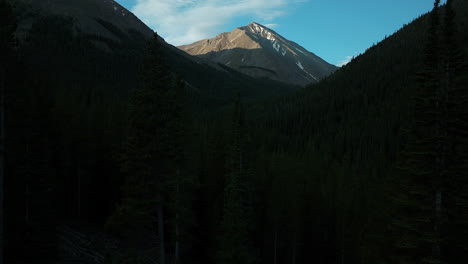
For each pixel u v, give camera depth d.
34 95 26.75
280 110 174.75
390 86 160.25
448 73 11.77
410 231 12.61
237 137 26.12
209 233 31.69
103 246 31.02
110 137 39.34
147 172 14.43
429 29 12.18
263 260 35.50
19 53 16.56
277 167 46.78
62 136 36.34
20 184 20.61
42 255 22.02
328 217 40.84
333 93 180.25
